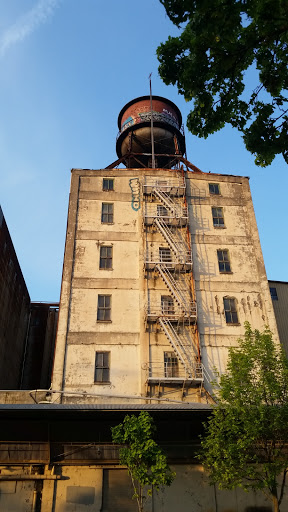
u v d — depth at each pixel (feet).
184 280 107.45
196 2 34.88
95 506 75.82
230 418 60.80
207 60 40.24
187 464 79.87
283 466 58.54
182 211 115.75
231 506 78.07
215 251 113.60
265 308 107.04
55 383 91.86
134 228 113.80
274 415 58.65
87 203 116.47
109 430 77.05
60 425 75.87
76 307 101.40
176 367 96.63
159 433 77.66
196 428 77.46
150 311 102.22
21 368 136.05
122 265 108.06
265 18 35.76
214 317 103.96
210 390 94.48
